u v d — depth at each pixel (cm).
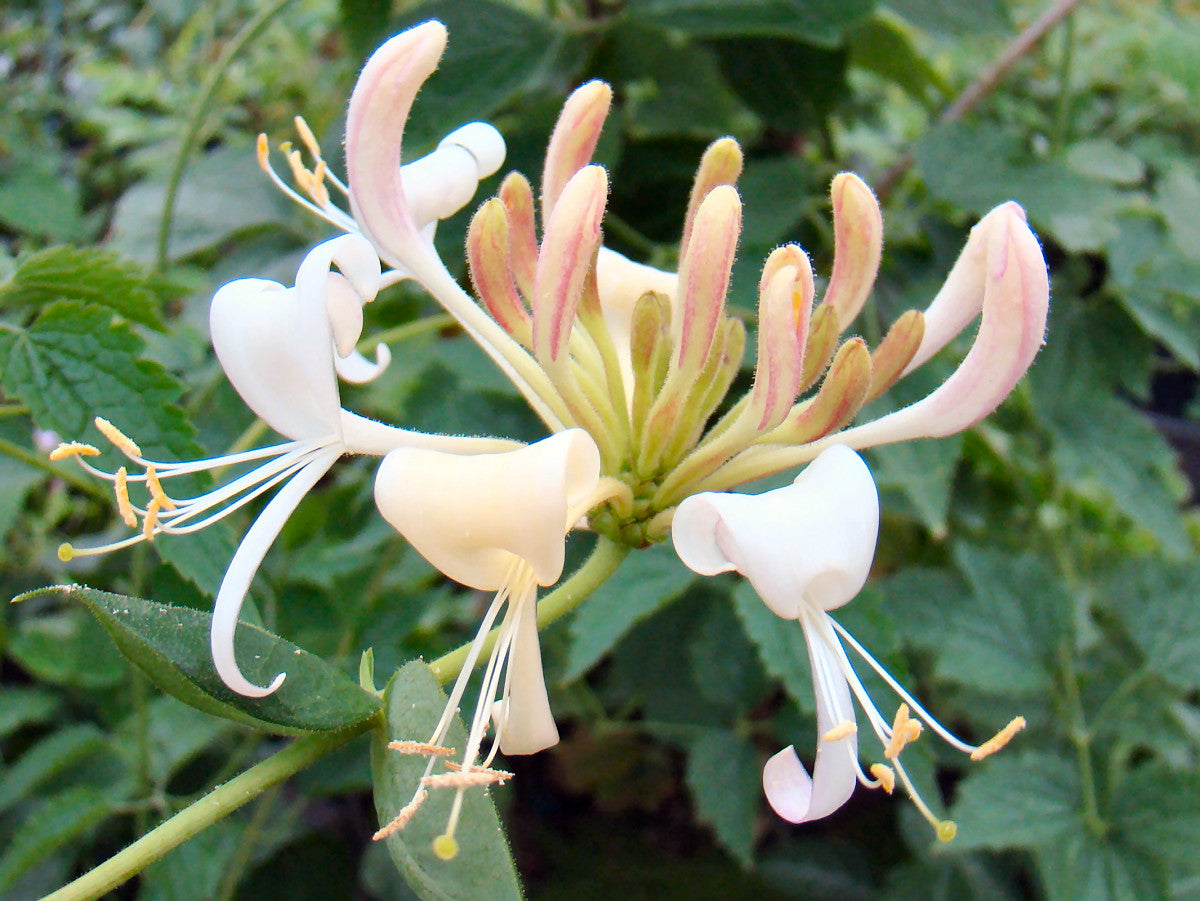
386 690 20
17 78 61
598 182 20
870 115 43
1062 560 33
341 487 32
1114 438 29
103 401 22
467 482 19
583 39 29
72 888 19
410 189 22
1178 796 27
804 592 19
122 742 29
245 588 19
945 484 26
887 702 24
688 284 20
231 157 31
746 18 27
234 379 20
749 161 30
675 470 21
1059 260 31
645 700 31
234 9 49
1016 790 27
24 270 22
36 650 30
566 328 21
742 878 34
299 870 33
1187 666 28
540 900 34
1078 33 47
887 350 21
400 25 28
